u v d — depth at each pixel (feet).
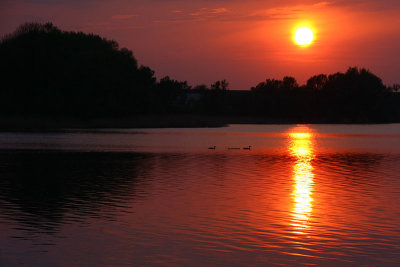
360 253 61.67
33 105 528.63
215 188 109.91
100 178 125.90
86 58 558.15
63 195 99.71
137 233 70.13
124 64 608.19
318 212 84.48
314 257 60.08
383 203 92.94
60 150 219.20
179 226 74.23
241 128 568.00
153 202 92.63
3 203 90.99
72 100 541.75
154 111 650.43
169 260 58.59
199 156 193.47
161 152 211.41
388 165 164.25
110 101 550.77
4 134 361.92
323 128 608.19
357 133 459.32
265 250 62.59
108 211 84.38
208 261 58.44
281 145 273.33
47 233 69.92
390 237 68.85
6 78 531.50
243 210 85.71
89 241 66.03
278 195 101.09
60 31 641.81
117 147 239.71
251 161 174.81
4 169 145.48
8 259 58.59
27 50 537.65
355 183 119.75
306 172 142.10
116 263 57.52
